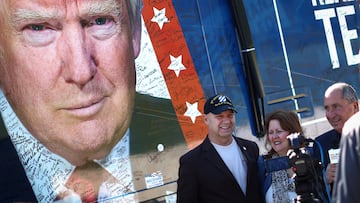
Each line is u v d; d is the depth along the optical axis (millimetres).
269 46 6223
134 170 5340
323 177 4543
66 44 5023
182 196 4828
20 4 4848
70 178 5016
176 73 5660
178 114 5629
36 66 4891
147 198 5387
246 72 6043
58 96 4980
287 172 4875
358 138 2705
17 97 4809
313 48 6527
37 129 4883
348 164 2715
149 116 5465
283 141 5062
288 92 6285
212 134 4934
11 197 4738
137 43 5438
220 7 5996
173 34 5676
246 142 5090
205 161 4844
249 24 6078
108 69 5230
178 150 5598
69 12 5031
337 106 5039
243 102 6012
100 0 5191
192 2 5824
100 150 5168
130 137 5344
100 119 5172
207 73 5832
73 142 5043
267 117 5195
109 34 5242
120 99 5293
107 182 5184
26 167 4824
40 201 4867
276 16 6316
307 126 6375
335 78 6645
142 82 5449
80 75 5066
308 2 6559
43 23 4934
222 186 4816
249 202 4891
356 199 2688
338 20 6734
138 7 5465
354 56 6797
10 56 4781
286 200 4820
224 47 5965
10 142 4762
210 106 4914
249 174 4922
